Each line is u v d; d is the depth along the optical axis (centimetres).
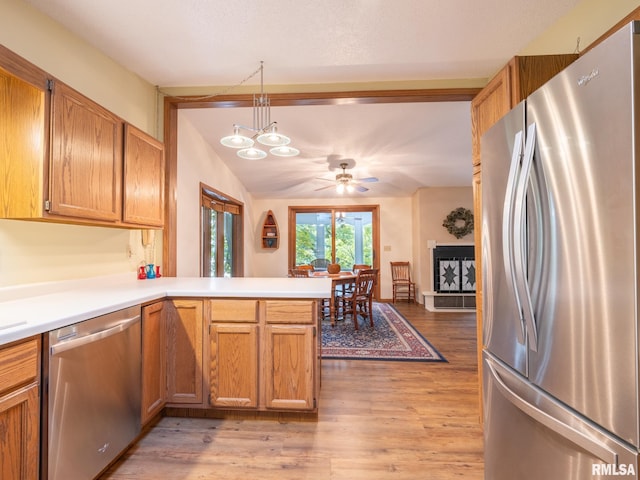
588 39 169
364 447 179
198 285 225
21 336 110
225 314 203
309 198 683
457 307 564
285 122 346
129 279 248
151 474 157
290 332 200
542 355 102
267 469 161
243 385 202
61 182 155
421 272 602
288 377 200
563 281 94
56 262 188
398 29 196
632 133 75
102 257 224
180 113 319
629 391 76
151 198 234
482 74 250
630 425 75
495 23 190
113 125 194
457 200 600
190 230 338
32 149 147
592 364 85
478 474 158
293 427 198
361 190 511
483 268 147
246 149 267
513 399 111
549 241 99
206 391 203
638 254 74
